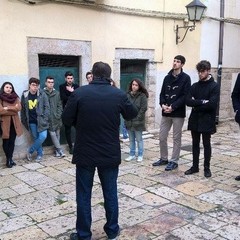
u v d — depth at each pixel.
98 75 3.00
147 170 5.40
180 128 5.30
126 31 7.36
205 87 4.80
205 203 4.08
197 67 4.81
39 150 6.07
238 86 4.77
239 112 4.73
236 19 9.89
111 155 2.94
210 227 3.46
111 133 2.95
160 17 7.92
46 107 5.95
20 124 5.73
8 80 5.85
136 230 3.41
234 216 3.72
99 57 6.99
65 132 6.45
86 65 6.81
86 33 6.72
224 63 9.88
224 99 10.14
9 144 5.62
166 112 5.21
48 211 3.89
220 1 9.34
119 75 7.39
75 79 6.90
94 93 2.91
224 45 9.77
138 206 4.01
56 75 6.62
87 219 3.03
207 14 9.05
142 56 7.74
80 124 2.92
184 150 6.74
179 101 5.14
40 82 6.42
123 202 4.12
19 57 5.93
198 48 8.96
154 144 7.26
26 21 5.92
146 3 7.58
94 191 4.48
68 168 5.58
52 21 6.22
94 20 6.80
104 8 6.86
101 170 3.00
